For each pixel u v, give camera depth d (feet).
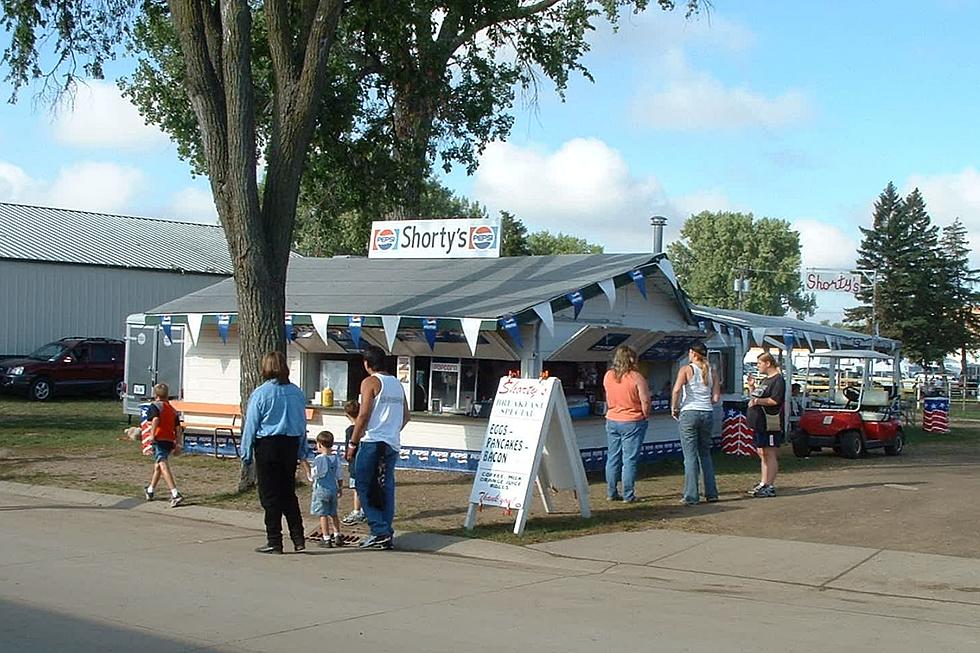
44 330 118.52
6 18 50.85
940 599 28.12
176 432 43.93
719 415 70.79
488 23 76.33
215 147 45.70
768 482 46.09
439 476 52.47
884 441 68.08
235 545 34.83
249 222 45.21
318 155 74.74
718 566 32.24
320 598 26.66
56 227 133.59
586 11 81.92
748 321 81.66
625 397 44.39
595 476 54.49
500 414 38.34
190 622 23.63
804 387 97.04
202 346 63.31
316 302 56.03
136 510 42.52
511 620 24.61
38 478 50.11
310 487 47.26
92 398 113.39
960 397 197.06
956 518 40.34
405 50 71.31
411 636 22.75
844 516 40.86
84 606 24.91
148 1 54.24
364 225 82.23
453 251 64.44
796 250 308.60
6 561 30.50
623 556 33.68
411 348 55.62
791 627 24.43
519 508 36.65
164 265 130.11
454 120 81.87
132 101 77.25
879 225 194.70
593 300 57.16
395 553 34.37
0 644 21.31
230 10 44.50
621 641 22.70
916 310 191.62
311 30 45.83
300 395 34.14
